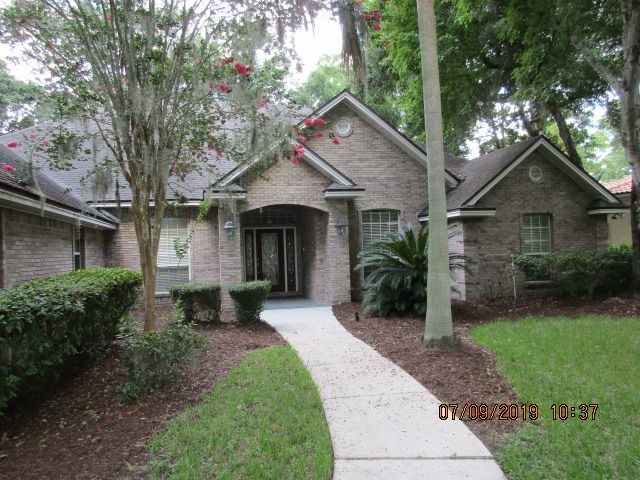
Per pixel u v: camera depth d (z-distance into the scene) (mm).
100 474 3477
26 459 3744
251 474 3385
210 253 12758
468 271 10000
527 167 13117
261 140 7051
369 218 14023
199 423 4336
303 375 5805
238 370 6047
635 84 10789
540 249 13320
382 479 3369
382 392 5270
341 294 12586
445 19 13445
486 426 4293
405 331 8352
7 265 6906
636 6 10289
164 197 6332
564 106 15750
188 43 6223
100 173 6297
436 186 7016
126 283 7430
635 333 7578
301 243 16047
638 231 11391
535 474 3357
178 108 6516
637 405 4574
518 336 7598
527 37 11930
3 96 8039
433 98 7059
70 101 6352
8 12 5770
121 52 5793
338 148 13836
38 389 4797
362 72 6953
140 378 5078
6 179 6258
